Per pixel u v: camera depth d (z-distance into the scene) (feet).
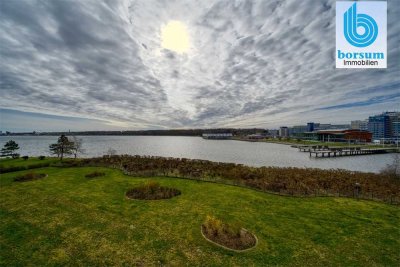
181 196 48.06
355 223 35.76
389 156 207.31
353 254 27.12
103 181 60.80
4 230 31.83
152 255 26.21
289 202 45.32
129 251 26.94
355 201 46.73
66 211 38.93
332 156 205.87
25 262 24.64
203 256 26.12
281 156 194.70
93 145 294.46
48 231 31.63
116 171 74.59
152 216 37.14
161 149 248.32
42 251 26.76
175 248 27.68
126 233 31.24
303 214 39.19
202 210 40.04
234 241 29.12
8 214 37.50
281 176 65.21
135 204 42.65
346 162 167.02
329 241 30.01
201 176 67.36
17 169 76.07
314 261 25.61
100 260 25.17
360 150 222.69
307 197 48.73
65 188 53.67
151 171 72.38
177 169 77.87
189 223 34.60
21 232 31.32
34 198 45.88
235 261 25.29
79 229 32.30
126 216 37.01
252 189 54.34
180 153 206.28
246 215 38.22
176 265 24.50
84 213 38.09
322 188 55.98
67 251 26.81
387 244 29.53
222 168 78.38
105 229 32.37
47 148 237.66
